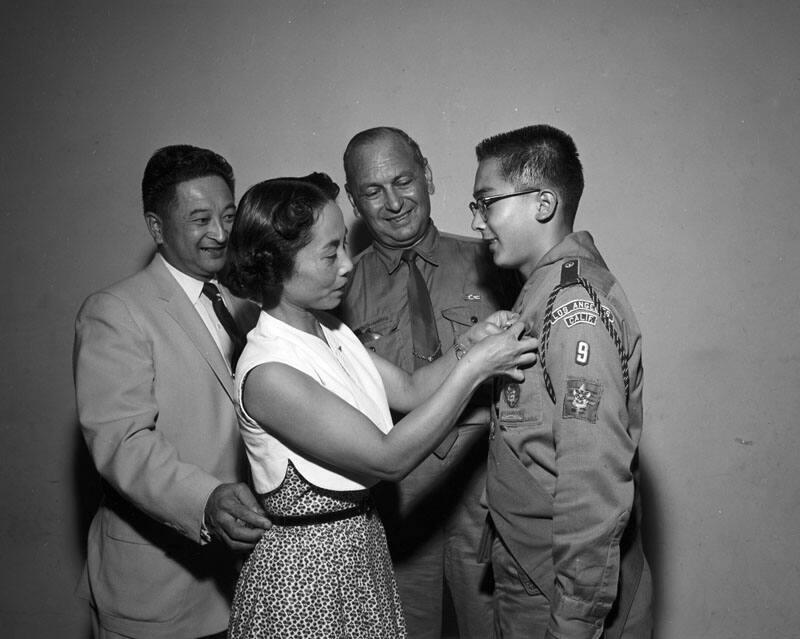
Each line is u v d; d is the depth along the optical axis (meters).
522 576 1.86
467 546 2.50
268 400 1.70
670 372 2.91
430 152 2.91
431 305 2.49
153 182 2.22
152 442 2.05
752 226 2.86
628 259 2.89
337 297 1.80
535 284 1.82
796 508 2.92
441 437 1.73
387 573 1.91
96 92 3.05
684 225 2.87
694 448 2.93
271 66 2.96
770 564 2.95
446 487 2.49
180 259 2.27
